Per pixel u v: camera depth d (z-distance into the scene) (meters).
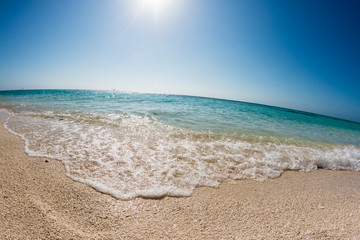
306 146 6.59
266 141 6.65
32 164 3.56
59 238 1.81
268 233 2.23
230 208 2.74
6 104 12.05
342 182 4.12
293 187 3.62
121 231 2.08
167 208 2.64
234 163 4.48
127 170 3.69
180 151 4.96
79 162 3.86
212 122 9.36
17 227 1.85
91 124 7.17
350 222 2.57
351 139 9.50
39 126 6.48
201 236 2.11
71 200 2.56
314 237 2.20
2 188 2.56
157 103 18.69
